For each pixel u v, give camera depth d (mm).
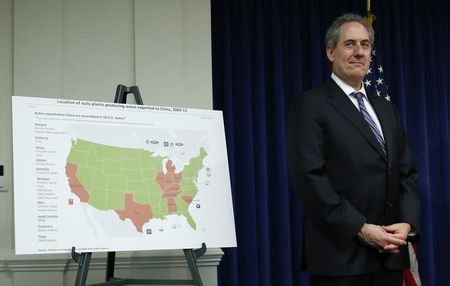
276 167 3078
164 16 2799
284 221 3010
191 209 2166
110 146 2113
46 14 2705
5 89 2666
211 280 2643
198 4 2867
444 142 3236
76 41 2734
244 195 2996
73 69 2717
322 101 1978
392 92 3246
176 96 2758
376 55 3201
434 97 3268
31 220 1918
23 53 2668
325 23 3229
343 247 1843
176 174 2188
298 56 3154
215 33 3137
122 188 2080
